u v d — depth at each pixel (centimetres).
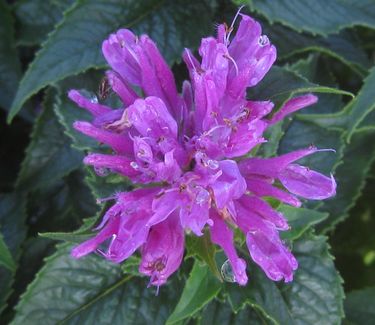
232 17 20
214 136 14
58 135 22
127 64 15
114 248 13
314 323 18
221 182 13
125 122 14
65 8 23
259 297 17
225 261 16
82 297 18
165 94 15
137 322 18
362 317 22
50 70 19
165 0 20
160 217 13
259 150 17
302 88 15
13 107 19
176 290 18
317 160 20
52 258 18
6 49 23
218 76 14
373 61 26
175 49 19
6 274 21
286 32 22
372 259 27
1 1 23
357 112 19
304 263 18
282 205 17
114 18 19
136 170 14
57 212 23
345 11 20
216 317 18
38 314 18
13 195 22
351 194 22
